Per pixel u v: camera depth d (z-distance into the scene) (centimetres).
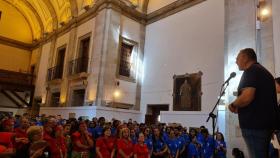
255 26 911
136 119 1453
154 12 1573
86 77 1481
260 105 183
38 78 2192
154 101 1423
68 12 1936
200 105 1178
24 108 2258
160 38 1497
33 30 2455
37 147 366
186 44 1327
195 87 1223
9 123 572
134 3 1609
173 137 765
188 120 1141
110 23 1430
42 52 2230
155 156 705
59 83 1789
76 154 579
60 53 1939
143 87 1523
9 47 2339
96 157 581
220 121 977
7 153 382
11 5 2356
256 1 930
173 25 1434
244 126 188
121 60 1480
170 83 1359
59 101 1711
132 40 1538
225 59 1041
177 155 739
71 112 1497
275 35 768
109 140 601
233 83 937
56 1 2031
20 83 2177
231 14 1007
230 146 895
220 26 1179
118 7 1485
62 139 570
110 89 1375
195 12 1326
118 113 1373
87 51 1614
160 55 1466
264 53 842
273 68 803
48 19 2230
